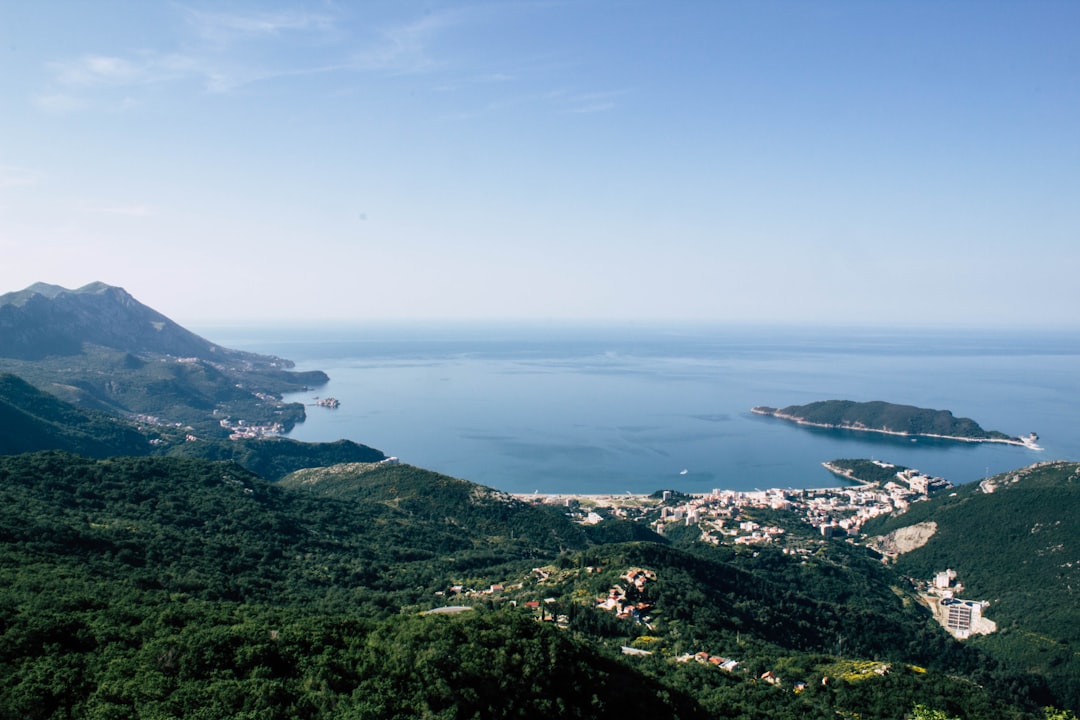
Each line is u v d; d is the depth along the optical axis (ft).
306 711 272.10
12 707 259.19
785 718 394.52
